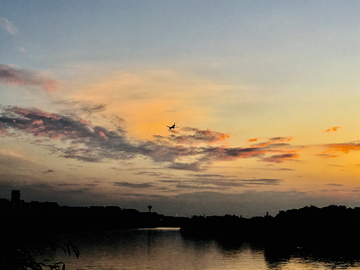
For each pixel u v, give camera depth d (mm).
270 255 139500
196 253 153500
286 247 167250
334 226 183625
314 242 182500
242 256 140500
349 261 120062
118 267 112625
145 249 170750
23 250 14461
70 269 101500
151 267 114062
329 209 196500
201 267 114562
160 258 136125
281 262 120062
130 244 199250
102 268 109250
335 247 162250
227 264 120062
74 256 129750
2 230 14367
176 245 195875
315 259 125062
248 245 191625
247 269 109438
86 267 108750
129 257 137375
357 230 176125
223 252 156500
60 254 131000
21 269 14320
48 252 134000
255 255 142875
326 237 180875
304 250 152875
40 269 14789
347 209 194625
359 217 188000
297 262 119188
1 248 14188
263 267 112188
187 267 114688
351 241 172875
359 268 107375
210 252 157125
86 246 181625
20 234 14648
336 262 118312
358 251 146625
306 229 192125
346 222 183125
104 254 145125
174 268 112562
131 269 109625
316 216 197250
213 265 118500
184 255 146125
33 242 14758
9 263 14133
